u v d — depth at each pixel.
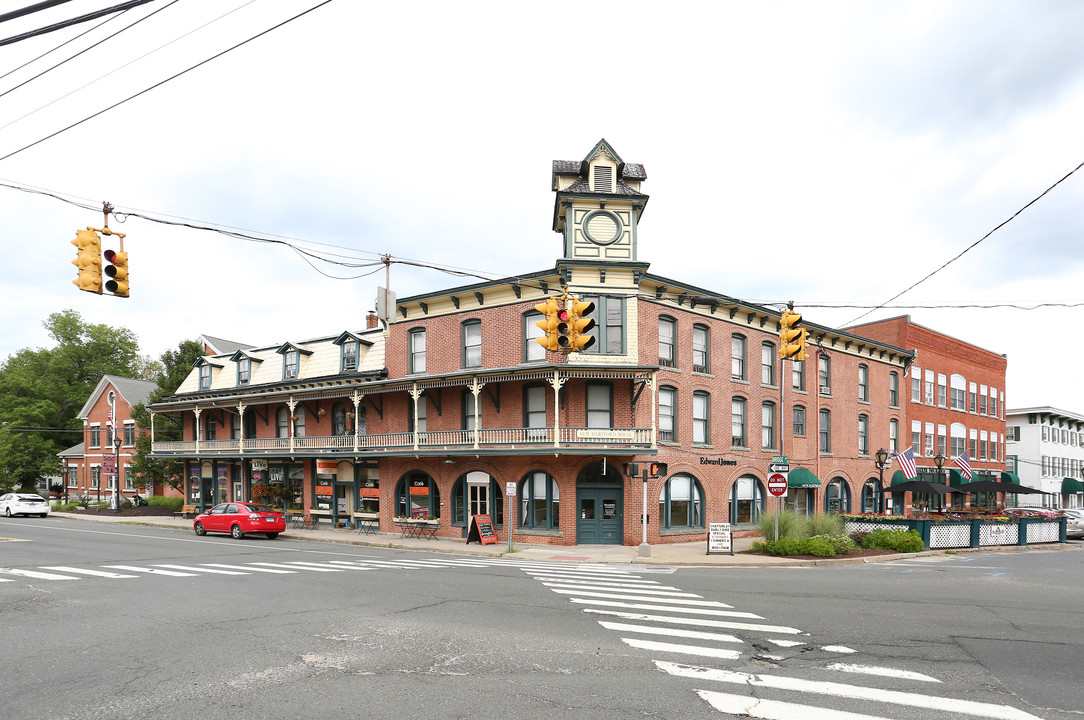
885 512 37.75
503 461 26.45
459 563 19.20
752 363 30.34
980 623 10.62
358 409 31.67
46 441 60.28
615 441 24.44
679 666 8.07
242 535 27.45
